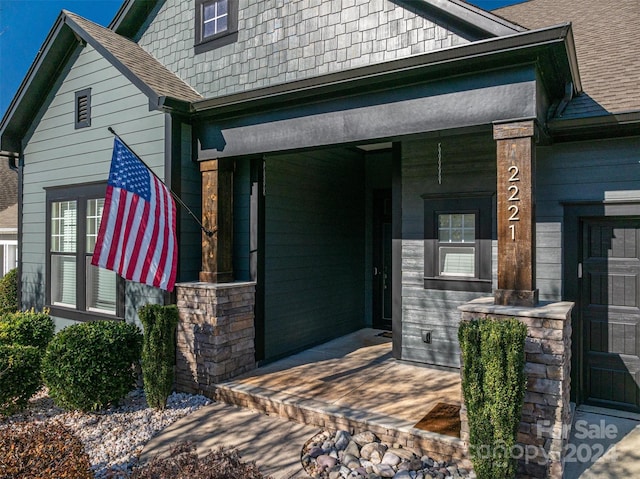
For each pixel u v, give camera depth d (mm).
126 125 6562
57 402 5191
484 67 4195
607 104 4906
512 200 4020
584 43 6910
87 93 7168
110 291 6906
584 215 5109
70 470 3025
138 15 7680
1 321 6785
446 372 5941
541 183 5328
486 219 5754
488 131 4512
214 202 5996
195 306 5723
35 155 8188
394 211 6438
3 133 8180
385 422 4309
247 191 6344
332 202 7973
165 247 5246
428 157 6160
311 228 7410
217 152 5977
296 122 5352
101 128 6938
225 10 6770
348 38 5660
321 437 4438
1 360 5188
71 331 5289
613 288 5078
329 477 3738
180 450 3109
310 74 5945
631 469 3816
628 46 6301
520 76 4062
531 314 3602
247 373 5949
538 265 5340
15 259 12562
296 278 7039
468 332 3557
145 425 4809
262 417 4957
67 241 7695
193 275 6211
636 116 4535
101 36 7000
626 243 5027
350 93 4953
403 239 6375
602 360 5121
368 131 4855
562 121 4777
